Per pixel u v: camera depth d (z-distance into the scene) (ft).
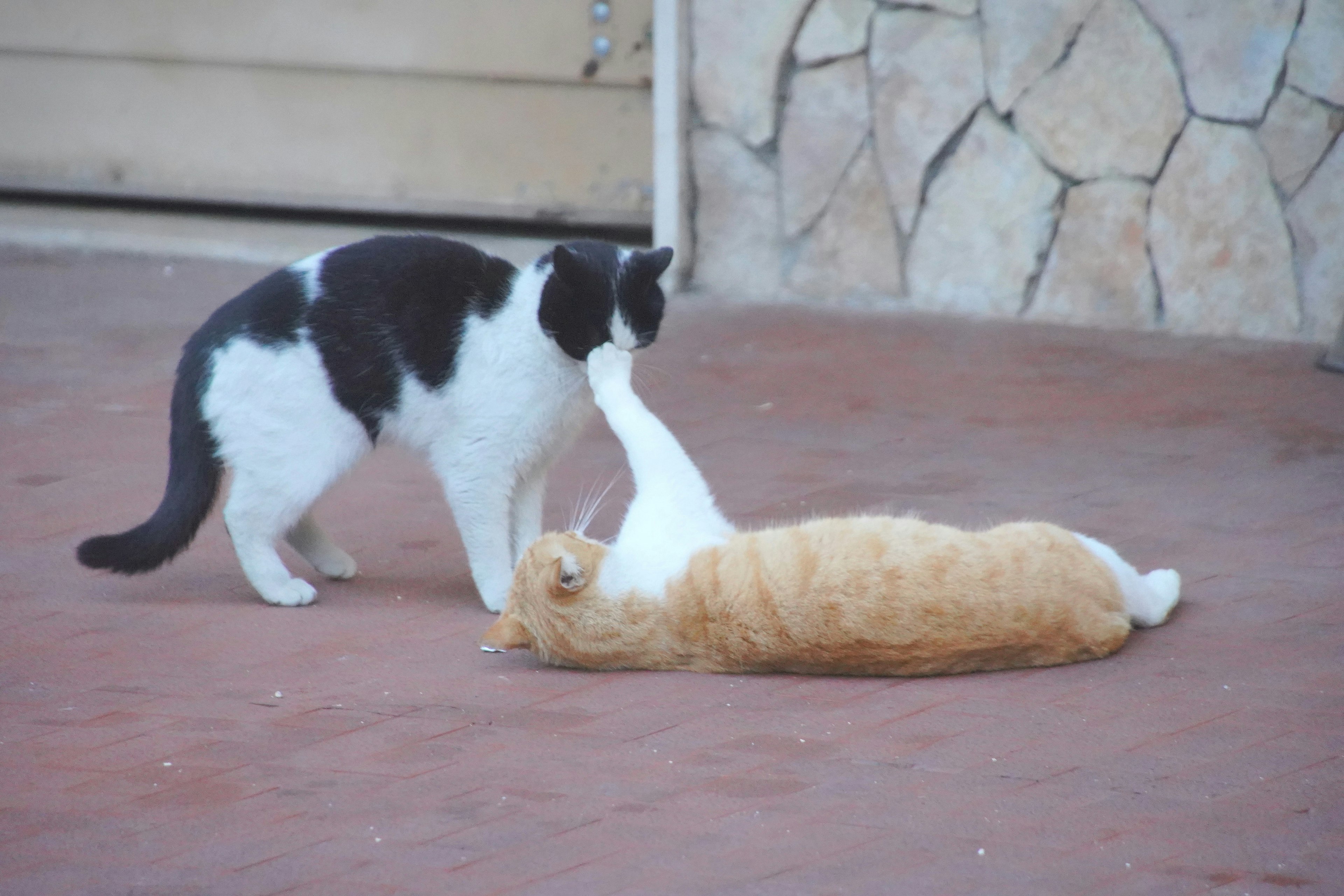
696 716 19.01
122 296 42.83
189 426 22.62
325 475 22.80
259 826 16.21
